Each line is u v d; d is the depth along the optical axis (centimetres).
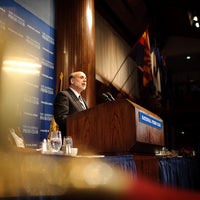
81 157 195
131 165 253
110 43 878
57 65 523
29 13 466
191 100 1223
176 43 1417
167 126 1216
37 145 452
